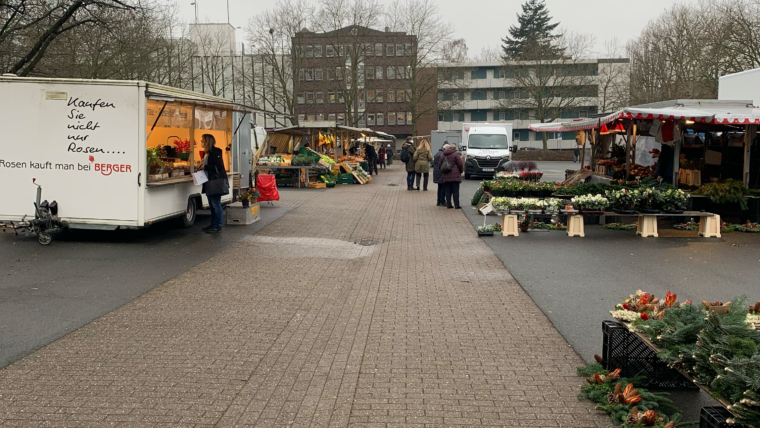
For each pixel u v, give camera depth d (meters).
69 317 6.63
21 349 5.60
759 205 13.57
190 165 12.92
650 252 10.86
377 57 63.03
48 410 4.35
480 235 12.77
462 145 33.72
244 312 6.95
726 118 12.62
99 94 10.76
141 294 7.67
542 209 12.91
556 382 4.96
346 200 20.09
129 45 26.48
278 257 10.26
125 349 5.65
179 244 11.23
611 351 4.95
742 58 31.89
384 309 7.18
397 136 80.12
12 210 11.05
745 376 3.35
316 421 4.25
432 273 9.23
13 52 20.66
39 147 10.90
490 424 4.21
